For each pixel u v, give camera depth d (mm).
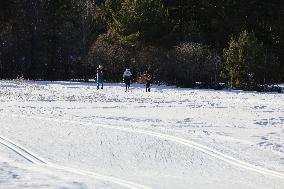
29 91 56750
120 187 14000
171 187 15289
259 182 16984
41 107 39656
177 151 22422
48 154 20875
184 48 81625
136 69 84438
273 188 16094
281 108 43656
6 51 93750
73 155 20922
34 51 94062
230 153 22219
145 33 87438
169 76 81312
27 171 15398
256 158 21359
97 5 118750
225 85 81062
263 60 78562
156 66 82500
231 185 16234
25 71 89938
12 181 13727
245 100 51688
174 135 26438
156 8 90688
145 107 41812
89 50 92375
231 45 79562
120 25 89375
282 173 18672
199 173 18438
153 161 20375
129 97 51656
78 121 31406
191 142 24531
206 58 81688
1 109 37531
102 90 61375
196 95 57312
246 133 28047
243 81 78125
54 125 29375
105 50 87500
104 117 33906
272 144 24500
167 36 88625
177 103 46156
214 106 44156
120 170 18453
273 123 32844
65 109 38656
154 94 56812
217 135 26922
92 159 20328
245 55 78062
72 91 58344
